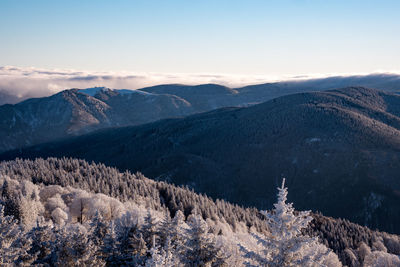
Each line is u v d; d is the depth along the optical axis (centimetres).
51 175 14812
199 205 13250
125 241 4294
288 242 2111
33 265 3700
